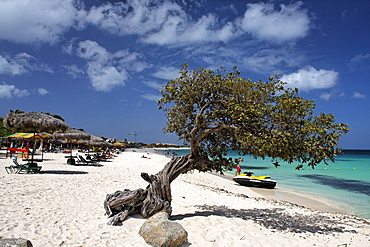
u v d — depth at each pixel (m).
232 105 7.50
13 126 16.33
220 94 8.25
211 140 9.20
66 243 5.66
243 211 10.19
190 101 8.41
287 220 9.27
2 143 39.06
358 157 92.00
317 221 9.62
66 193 10.33
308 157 6.98
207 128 8.69
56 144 51.66
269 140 6.70
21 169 14.50
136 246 5.80
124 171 20.25
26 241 4.02
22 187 10.62
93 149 49.97
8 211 7.37
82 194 10.45
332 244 6.96
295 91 7.22
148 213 7.72
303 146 6.72
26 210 7.61
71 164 21.53
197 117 8.13
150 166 29.19
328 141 6.61
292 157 7.00
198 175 25.23
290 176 29.06
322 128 6.71
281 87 7.40
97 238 6.09
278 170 36.34
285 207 12.20
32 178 12.96
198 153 8.61
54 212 7.68
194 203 11.03
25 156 24.16
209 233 6.99
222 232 7.14
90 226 6.82
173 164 8.48
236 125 7.82
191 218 8.24
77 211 8.02
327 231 8.23
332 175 30.34
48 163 21.30
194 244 6.21
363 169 39.19
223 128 8.07
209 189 15.62
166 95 8.55
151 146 194.50
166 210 7.93
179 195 12.51
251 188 19.81
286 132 6.86
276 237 7.12
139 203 7.79
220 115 8.18
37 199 8.98
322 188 20.83
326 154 6.63
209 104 8.43
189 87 8.16
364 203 15.51
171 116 9.15
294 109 6.78
